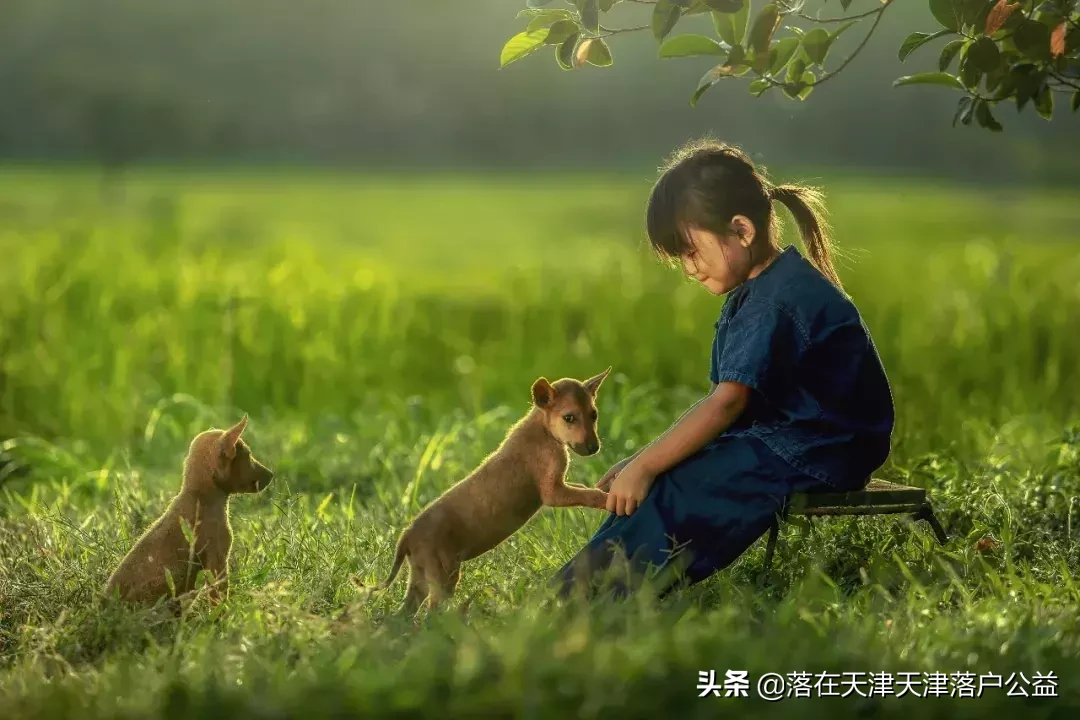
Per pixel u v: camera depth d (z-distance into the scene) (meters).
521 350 16.19
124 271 18.06
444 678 5.31
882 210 36.66
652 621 5.86
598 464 10.90
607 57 7.78
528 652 5.43
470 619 6.52
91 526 9.00
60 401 14.07
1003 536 7.66
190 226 29.98
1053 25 7.71
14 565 8.00
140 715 5.23
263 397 14.65
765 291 7.13
